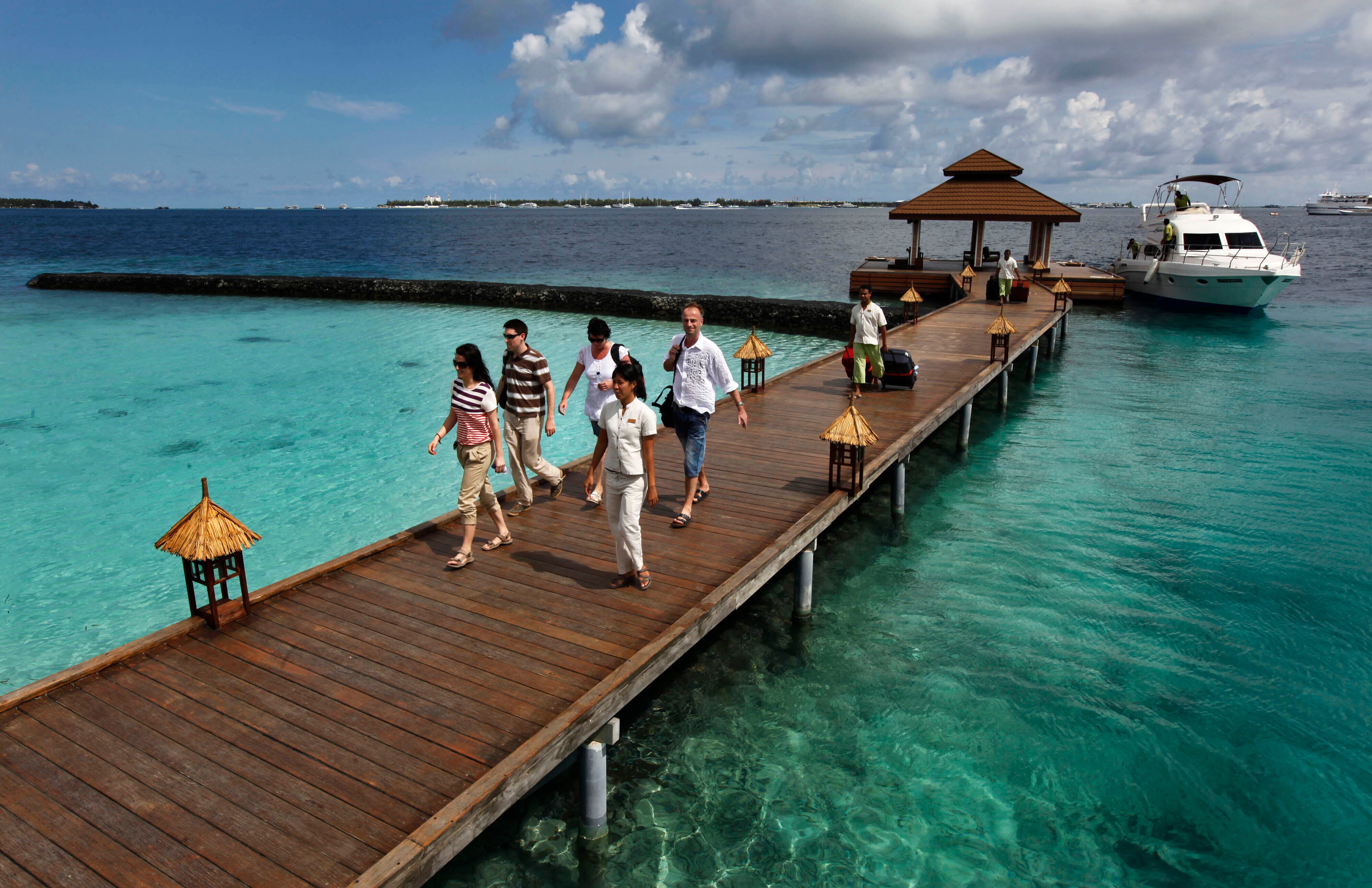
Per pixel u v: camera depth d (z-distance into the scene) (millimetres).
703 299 26438
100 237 90125
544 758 3998
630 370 5285
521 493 7164
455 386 5980
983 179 32188
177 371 18016
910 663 6465
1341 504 9805
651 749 5414
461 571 6121
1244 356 19625
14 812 3605
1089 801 4898
